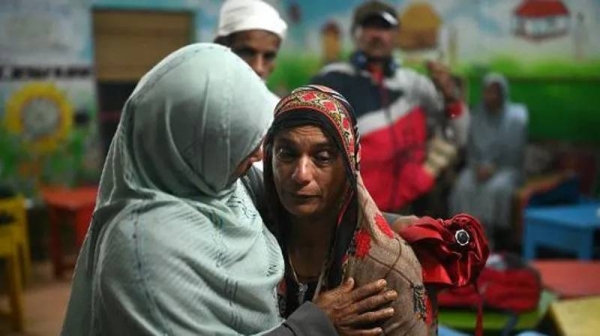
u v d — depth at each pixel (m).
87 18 5.07
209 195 0.99
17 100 4.87
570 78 5.46
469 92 5.68
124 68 5.33
